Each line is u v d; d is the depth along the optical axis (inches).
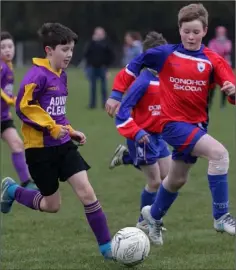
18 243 622.2
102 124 1577.3
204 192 859.4
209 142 531.2
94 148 1228.5
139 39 2117.4
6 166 1056.2
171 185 585.3
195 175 976.9
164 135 555.8
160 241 610.5
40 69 540.7
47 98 541.6
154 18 4916.3
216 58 550.0
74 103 2098.9
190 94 546.0
